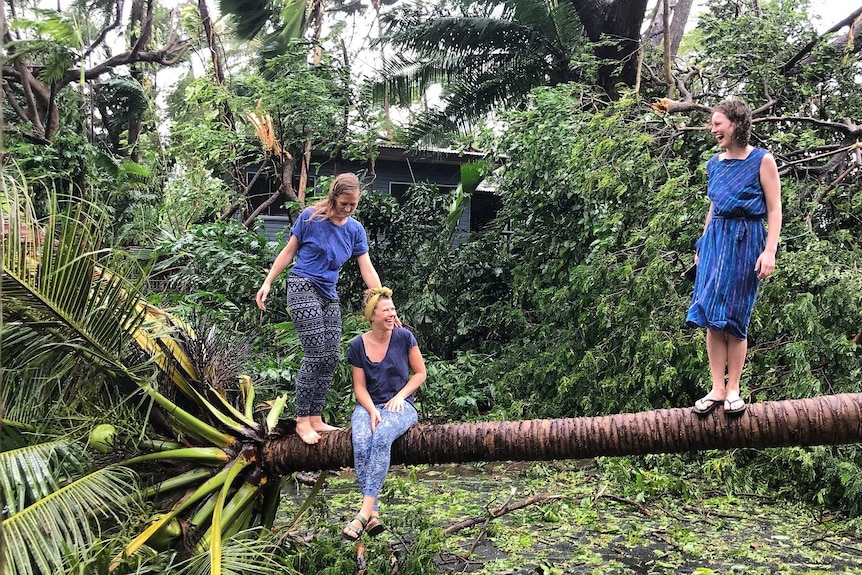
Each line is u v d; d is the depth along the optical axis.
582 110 8.55
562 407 6.81
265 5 11.41
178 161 15.20
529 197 7.98
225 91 11.33
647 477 5.22
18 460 2.79
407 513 4.86
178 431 3.67
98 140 16.73
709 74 8.18
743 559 4.04
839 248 5.48
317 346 3.58
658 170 6.12
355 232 3.75
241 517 3.63
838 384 5.06
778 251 5.27
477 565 3.95
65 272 2.99
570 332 6.98
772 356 5.25
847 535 4.43
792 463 5.00
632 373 6.05
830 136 6.90
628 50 10.26
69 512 2.76
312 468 3.65
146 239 9.78
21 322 2.98
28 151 10.10
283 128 10.58
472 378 7.99
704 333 5.40
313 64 11.01
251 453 3.65
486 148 8.45
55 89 12.47
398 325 3.73
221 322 6.34
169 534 3.28
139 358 3.54
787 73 7.33
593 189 6.54
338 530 4.29
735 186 3.14
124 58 13.45
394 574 3.61
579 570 3.86
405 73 12.01
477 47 11.73
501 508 4.69
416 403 7.16
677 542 4.32
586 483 5.73
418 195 9.63
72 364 3.21
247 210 12.03
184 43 14.06
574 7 10.58
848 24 8.07
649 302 5.75
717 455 5.36
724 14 9.35
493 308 8.59
